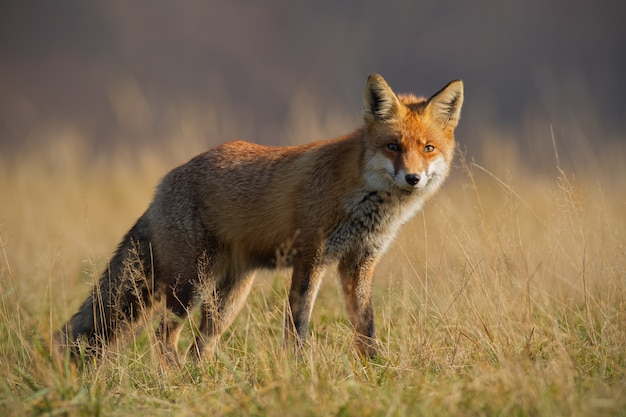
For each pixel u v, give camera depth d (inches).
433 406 418.9
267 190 613.6
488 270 599.8
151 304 622.5
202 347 599.2
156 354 544.1
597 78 2751.0
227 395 448.5
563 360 466.3
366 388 452.4
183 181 634.2
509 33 3125.0
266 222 615.5
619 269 569.3
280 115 2711.6
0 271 628.1
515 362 461.1
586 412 394.0
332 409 414.6
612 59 2896.2
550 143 1392.7
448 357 511.2
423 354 512.4
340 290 644.1
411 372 483.8
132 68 2987.2
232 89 2878.9
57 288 740.0
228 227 625.3
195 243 621.6
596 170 1068.5
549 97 2183.8
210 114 1430.9
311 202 596.4
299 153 621.3
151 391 488.4
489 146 1109.7
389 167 581.9
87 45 3235.7
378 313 665.0
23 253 801.6
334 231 593.6
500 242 602.2
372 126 597.3
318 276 597.6
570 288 663.1
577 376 453.7
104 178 1284.4
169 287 619.2
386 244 613.3
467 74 2928.2
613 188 1024.2
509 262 616.7
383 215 598.2
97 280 600.4
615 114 2532.0
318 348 515.8
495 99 2719.0
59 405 434.6
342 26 3203.7
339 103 2172.7
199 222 624.1
